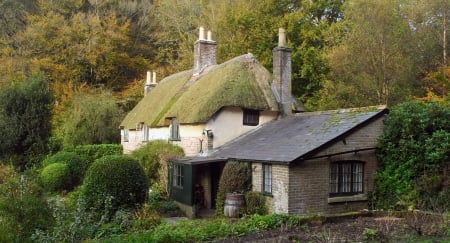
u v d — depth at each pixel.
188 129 22.55
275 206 15.66
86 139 33.19
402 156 15.59
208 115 20.81
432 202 13.47
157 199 20.14
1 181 19.44
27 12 42.19
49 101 30.41
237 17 32.88
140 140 29.23
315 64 29.33
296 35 31.17
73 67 41.66
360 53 24.30
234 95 21.34
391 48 24.03
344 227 11.49
